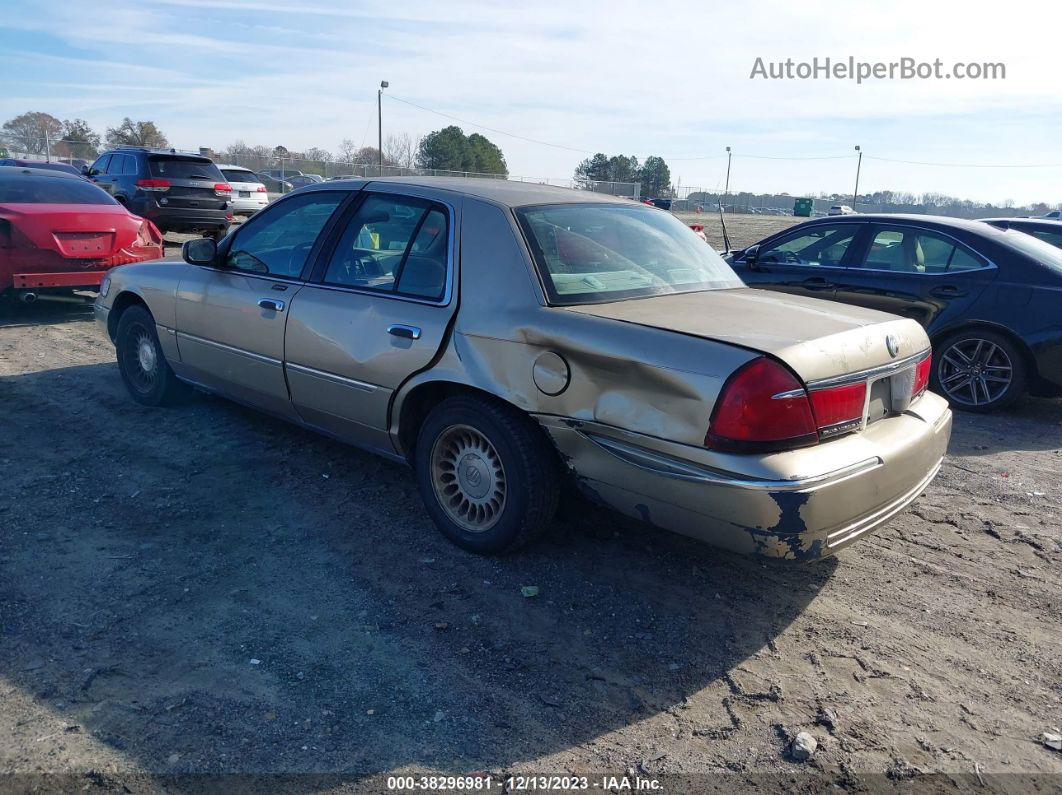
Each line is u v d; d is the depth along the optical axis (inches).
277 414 195.5
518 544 148.7
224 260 200.7
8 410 230.5
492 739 107.4
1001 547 169.0
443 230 158.1
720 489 118.7
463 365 146.3
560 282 145.6
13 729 105.4
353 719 109.9
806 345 122.2
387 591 142.3
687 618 137.6
